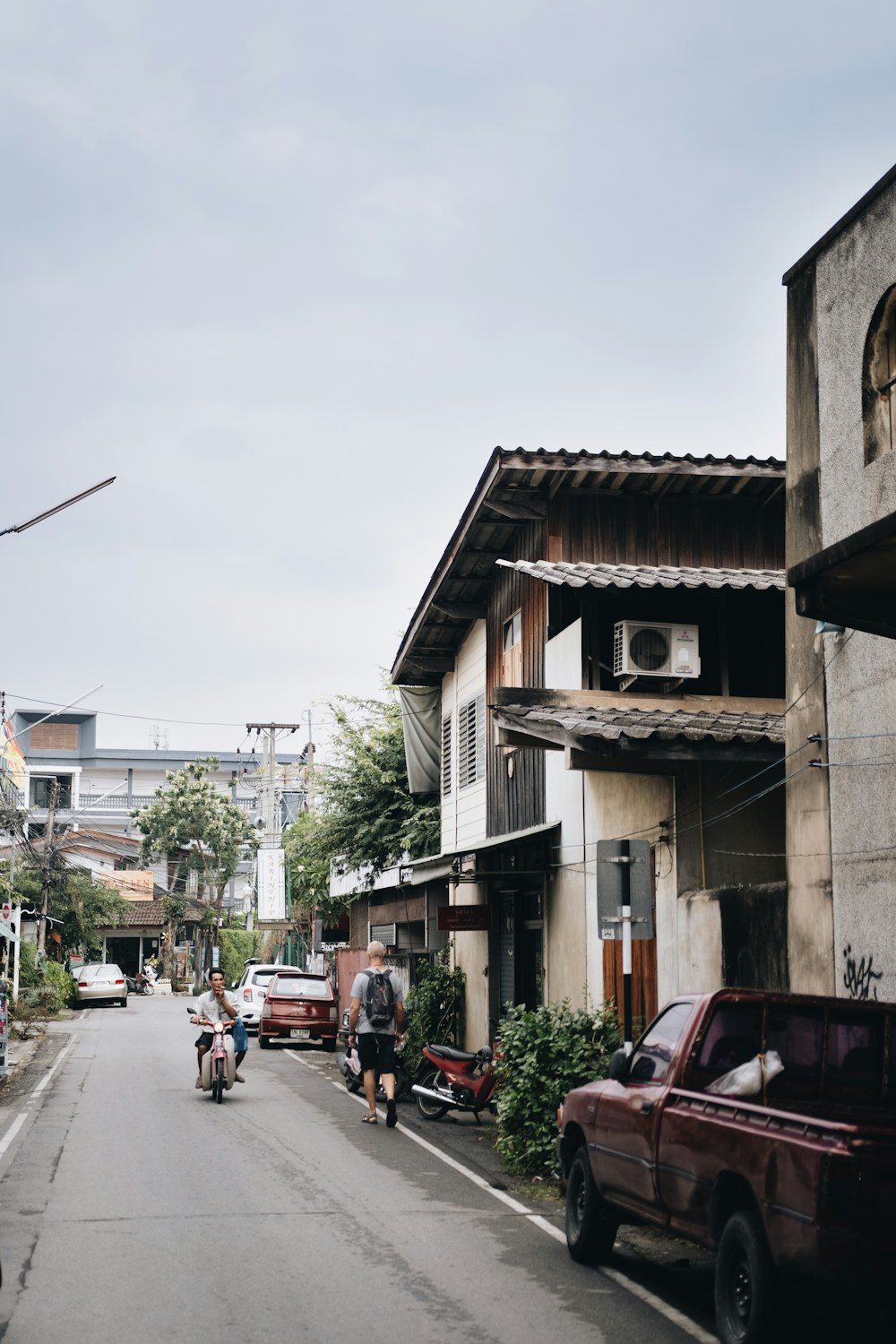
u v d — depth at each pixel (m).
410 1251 9.01
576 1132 9.40
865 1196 5.67
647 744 12.50
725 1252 6.73
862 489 10.45
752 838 13.78
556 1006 13.80
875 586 8.16
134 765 85.19
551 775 17.83
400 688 26.34
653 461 17.42
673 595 15.80
